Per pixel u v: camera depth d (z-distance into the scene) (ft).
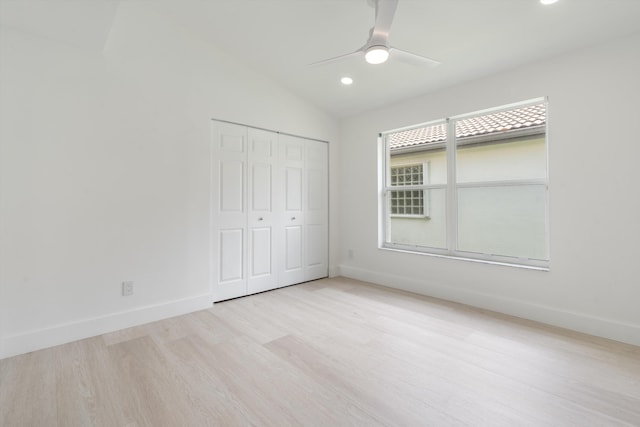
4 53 6.98
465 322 8.89
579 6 6.90
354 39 9.32
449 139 11.39
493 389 5.68
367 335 8.07
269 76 11.95
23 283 7.22
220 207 10.83
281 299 11.17
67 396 5.52
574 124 8.30
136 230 8.85
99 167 8.23
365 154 13.87
